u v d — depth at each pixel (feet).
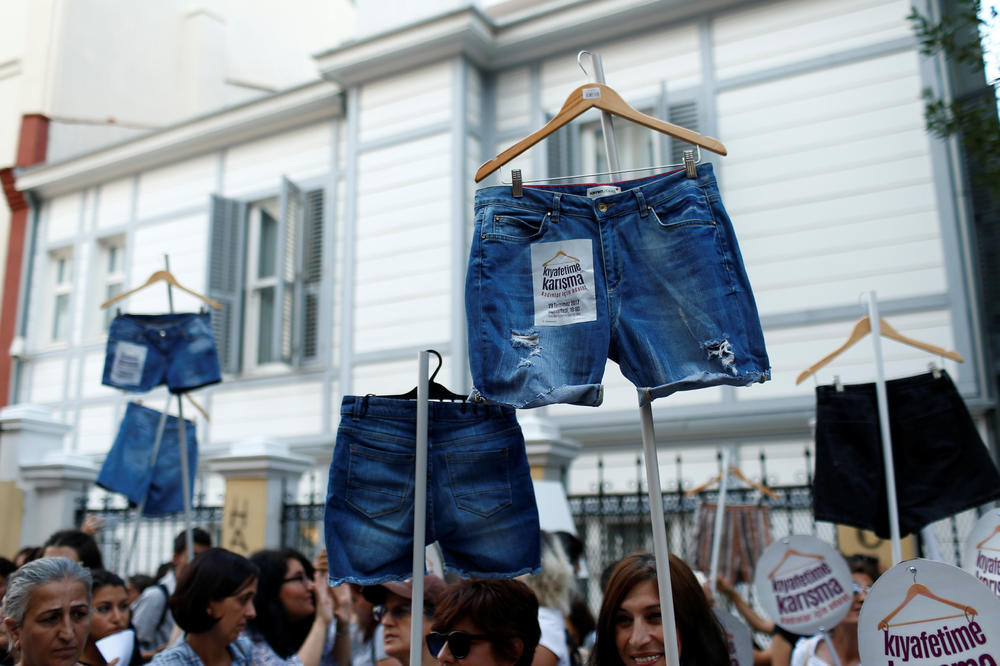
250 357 36.83
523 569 8.91
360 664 12.93
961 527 23.75
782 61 29.73
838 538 21.62
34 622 8.91
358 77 35.01
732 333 7.72
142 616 16.05
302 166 36.88
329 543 8.85
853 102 28.63
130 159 40.83
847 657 12.62
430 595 10.75
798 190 28.94
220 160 39.06
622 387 30.42
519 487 9.13
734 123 30.12
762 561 12.76
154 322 17.57
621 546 27.02
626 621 9.04
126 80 48.47
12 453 30.09
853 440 13.17
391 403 9.18
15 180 43.86
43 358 41.96
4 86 47.98
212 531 31.27
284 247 35.42
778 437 28.22
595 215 8.29
